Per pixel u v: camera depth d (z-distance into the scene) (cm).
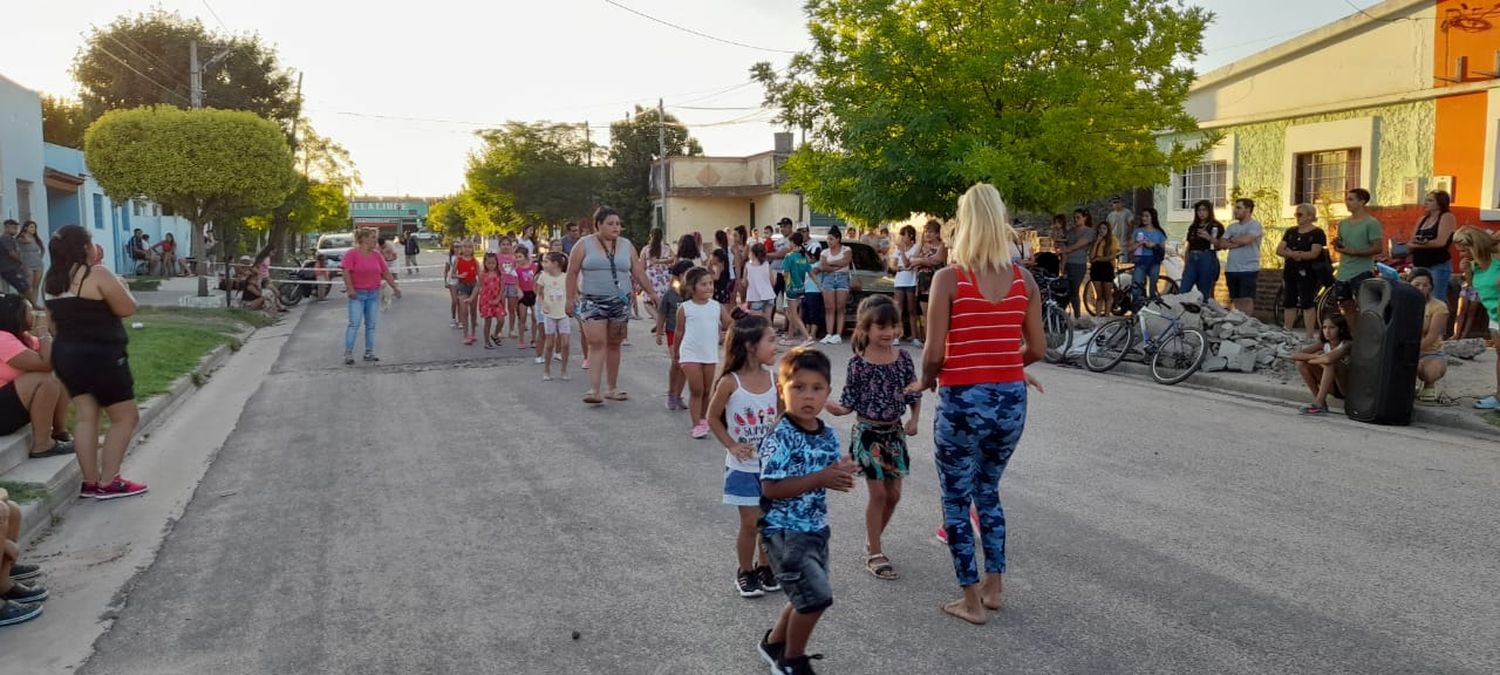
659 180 5041
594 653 437
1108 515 616
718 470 754
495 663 429
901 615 470
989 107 1529
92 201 2969
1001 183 1404
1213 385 1088
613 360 1051
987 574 470
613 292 1018
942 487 463
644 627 464
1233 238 1356
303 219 3881
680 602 493
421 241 12131
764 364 493
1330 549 545
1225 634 438
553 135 5722
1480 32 1411
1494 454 759
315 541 602
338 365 1372
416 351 1506
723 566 543
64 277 680
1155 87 1570
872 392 513
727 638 450
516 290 1631
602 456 805
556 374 1254
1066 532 584
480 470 769
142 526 639
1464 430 850
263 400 1106
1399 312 855
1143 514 617
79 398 688
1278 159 1736
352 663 432
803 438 386
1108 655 421
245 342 1716
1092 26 1477
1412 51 1505
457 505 673
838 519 620
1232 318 1159
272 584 530
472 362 1386
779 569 383
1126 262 1742
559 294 1198
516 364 1357
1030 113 1515
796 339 1578
